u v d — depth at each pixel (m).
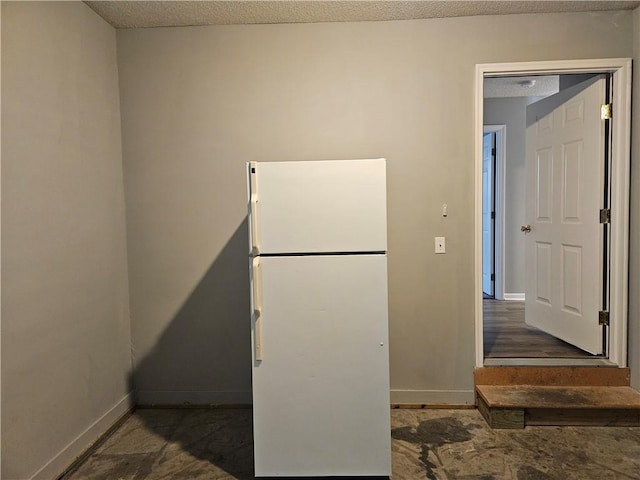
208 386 2.72
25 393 1.79
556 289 3.07
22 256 1.78
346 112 2.60
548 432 2.29
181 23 2.57
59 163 2.04
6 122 1.71
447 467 1.99
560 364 2.60
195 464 2.07
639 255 2.42
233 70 2.62
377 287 1.84
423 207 2.60
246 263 2.67
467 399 2.62
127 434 2.38
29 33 1.85
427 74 2.56
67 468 2.02
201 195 2.66
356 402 1.87
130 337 2.72
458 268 2.60
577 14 2.47
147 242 2.69
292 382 1.87
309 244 1.84
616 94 2.51
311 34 2.58
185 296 2.70
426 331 2.63
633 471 1.93
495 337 3.26
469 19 2.52
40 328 1.88
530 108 3.37
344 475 1.88
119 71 2.64
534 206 3.34
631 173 2.49
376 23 2.56
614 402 2.33
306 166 1.83
